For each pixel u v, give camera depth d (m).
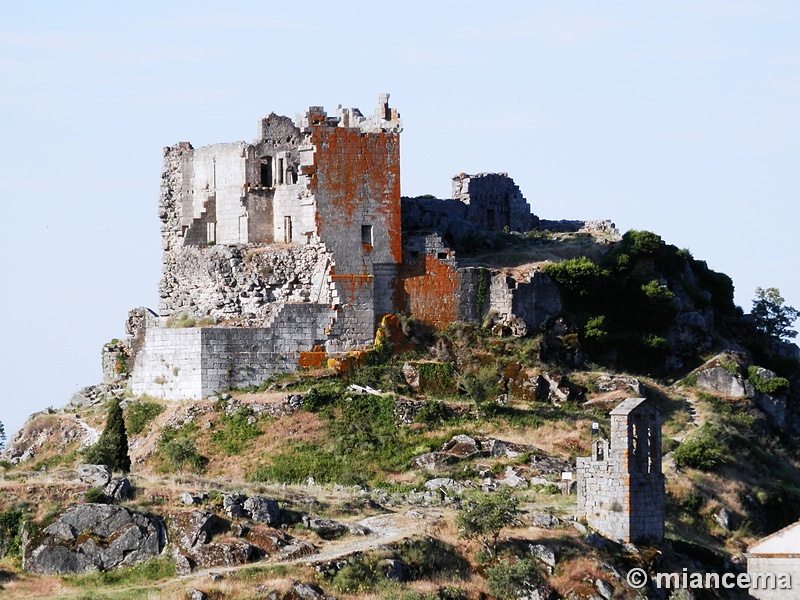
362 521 182.00
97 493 172.50
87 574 166.25
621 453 184.25
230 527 171.62
